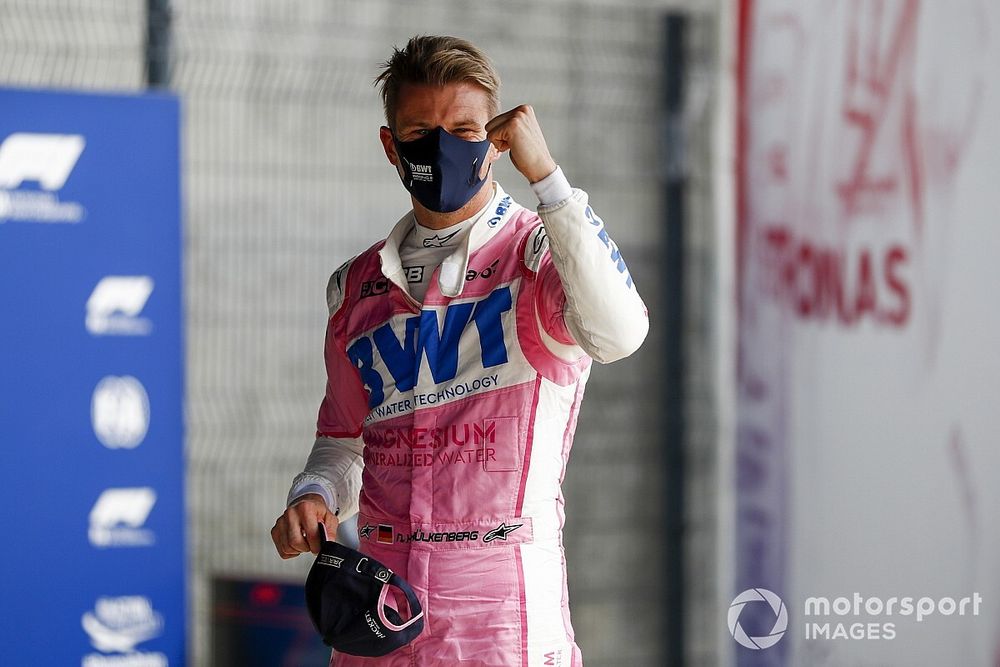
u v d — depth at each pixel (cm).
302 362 1984
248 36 1983
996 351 1614
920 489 1698
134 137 1478
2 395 1432
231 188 1962
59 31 1903
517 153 693
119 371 1480
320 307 1997
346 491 844
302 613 1469
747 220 1977
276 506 1962
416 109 757
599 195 2094
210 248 1948
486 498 742
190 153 1945
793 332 1892
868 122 1772
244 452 1950
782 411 1911
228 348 1953
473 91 761
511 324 750
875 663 1747
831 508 1819
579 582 2066
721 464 2034
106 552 1480
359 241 2025
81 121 1455
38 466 1449
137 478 1491
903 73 1717
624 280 703
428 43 771
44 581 1455
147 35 1839
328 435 852
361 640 732
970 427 1642
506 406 747
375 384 783
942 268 1672
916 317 1703
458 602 736
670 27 2105
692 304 2089
